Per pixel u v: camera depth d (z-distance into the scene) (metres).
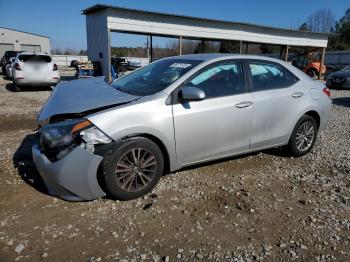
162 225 3.01
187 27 18.31
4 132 5.98
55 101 3.69
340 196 3.71
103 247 2.68
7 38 47.16
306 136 4.95
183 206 3.35
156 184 3.63
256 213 3.27
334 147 5.56
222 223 3.07
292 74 4.76
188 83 3.72
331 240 2.87
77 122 3.18
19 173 4.00
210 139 3.87
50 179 3.23
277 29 22.81
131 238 2.81
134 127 3.31
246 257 2.62
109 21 15.54
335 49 64.75
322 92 5.05
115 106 3.38
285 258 2.62
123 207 3.30
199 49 39.53
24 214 3.11
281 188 3.87
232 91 4.04
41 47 50.22
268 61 4.52
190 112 3.66
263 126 4.33
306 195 3.71
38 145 3.44
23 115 7.67
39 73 12.33
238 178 4.09
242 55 4.32
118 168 3.31
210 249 2.70
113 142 3.25
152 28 16.95
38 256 2.55
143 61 40.38
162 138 3.51
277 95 4.42
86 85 4.34
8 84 15.25
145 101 3.46
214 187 3.81
